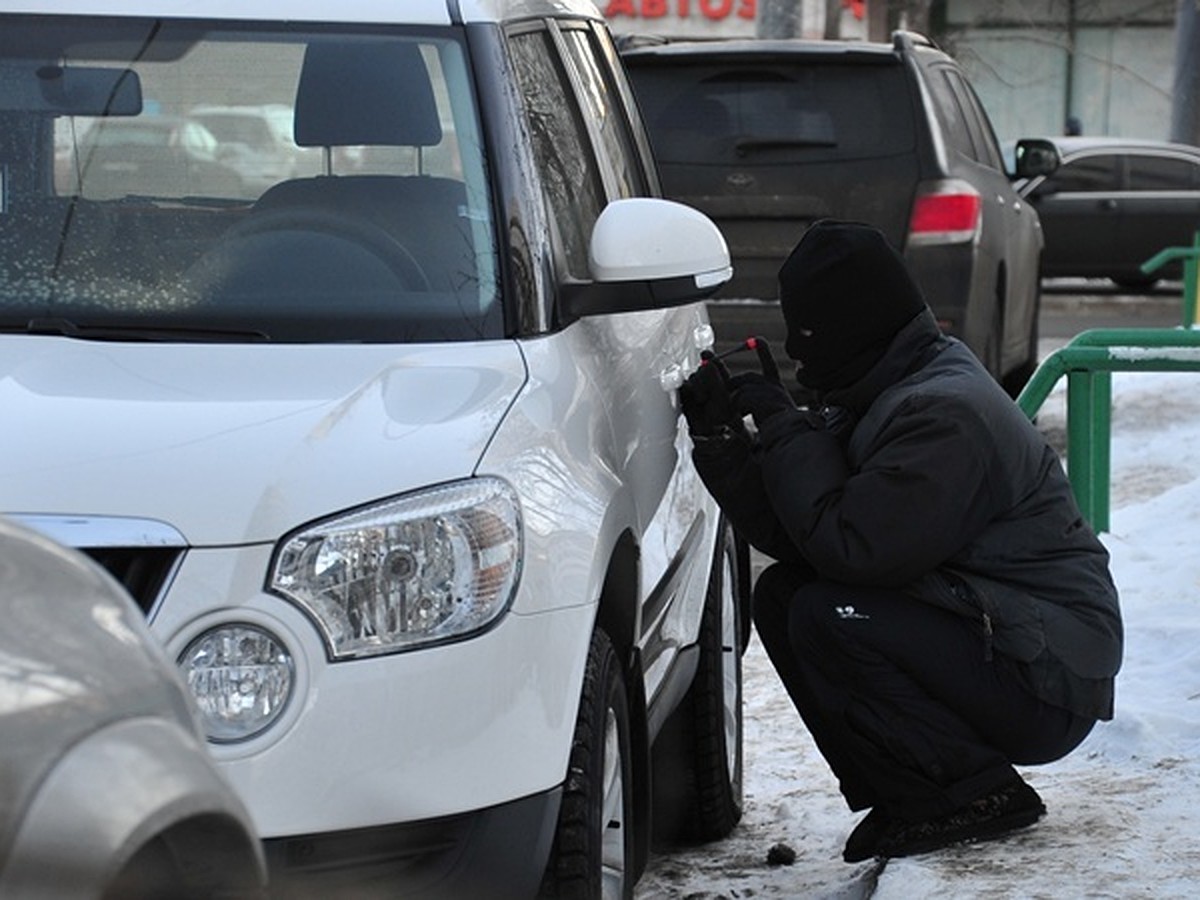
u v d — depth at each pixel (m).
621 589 12.87
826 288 14.05
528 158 13.34
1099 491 24.25
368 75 13.41
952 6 94.12
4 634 6.84
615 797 12.26
